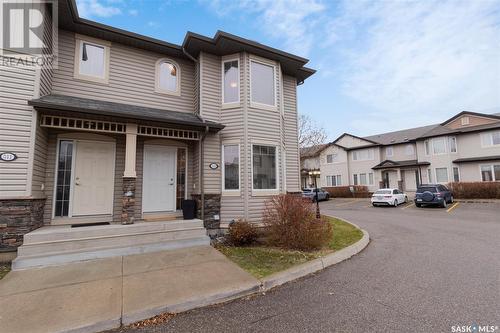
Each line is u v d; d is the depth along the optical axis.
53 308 3.31
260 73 9.08
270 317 3.20
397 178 26.69
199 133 8.21
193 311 3.44
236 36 8.14
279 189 8.88
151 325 3.09
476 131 21.70
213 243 6.98
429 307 3.34
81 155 7.24
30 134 5.66
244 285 4.04
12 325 2.92
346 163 30.41
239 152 8.44
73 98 7.04
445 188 18.16
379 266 5.19
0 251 5.11
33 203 5.66
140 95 8.38
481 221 11.03
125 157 7.23
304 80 11.42
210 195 8.06
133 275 4.49
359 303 3.51
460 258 5.62
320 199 24.88
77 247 5.51
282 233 6.49
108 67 7.96
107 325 3.02
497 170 20.47
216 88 8.86
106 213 7.38
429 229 9.48
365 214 14.60
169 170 8.47
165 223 6.71
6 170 5.37
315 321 3.05
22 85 5.71
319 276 4.70
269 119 9.00
